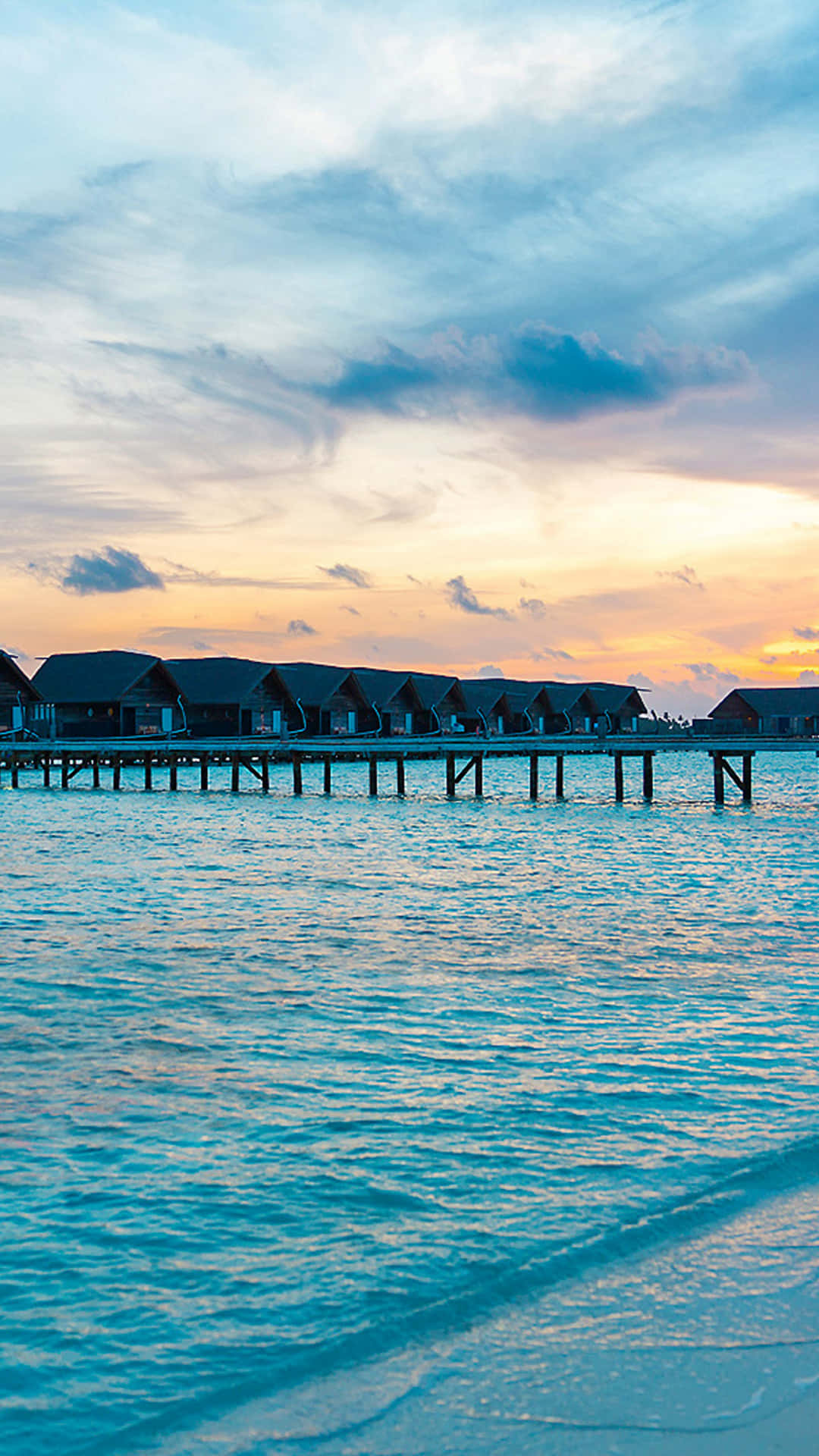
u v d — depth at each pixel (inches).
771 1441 208.5
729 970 629.0
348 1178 335.6
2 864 1127.0
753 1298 261.4
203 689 3201.3
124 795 2389.3
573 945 704.4
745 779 2107.5
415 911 839.1
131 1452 210.7
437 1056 460.8
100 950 677.3
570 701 4153.5
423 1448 209.6
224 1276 277.3
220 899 889.5
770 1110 394.3
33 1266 282.8
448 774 2228.1
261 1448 211.3
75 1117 387.5
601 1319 253.8
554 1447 208.2
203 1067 445.1
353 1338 247.8
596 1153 354.3
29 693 2758.4
